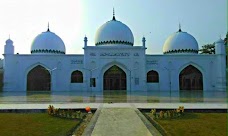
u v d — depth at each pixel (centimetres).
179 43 3152
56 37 3197
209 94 2039
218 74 2867
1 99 1515
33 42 3136
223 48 2866
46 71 2895
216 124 700
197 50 3219
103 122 698
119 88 2842
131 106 1043
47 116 855
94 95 1922
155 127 654
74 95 1933
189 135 568
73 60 2883
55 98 1595
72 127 665
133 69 2794
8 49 2823
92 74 2767
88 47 2783
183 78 2947
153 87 2889
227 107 978
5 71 2800
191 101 1328
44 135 577
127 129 611
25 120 776
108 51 2806
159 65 2914
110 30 3028
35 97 1705
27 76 2888
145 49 2819
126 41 3044
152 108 983
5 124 709
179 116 848
